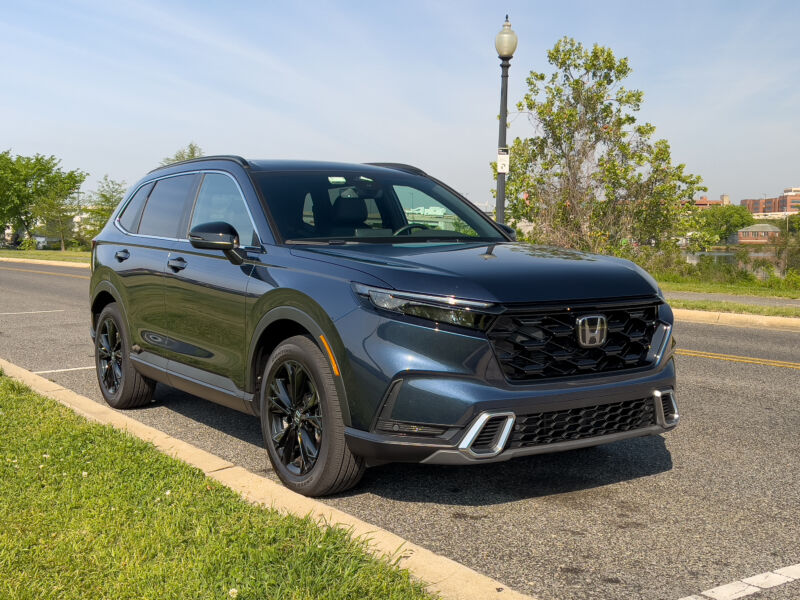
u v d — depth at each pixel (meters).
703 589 2.99
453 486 4.22
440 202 5.30
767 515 3.80
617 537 3.52
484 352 3.48
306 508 3.56
